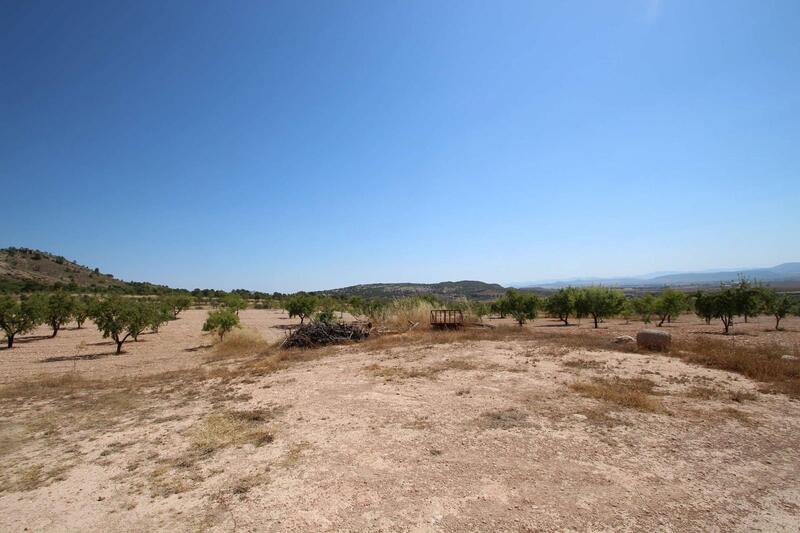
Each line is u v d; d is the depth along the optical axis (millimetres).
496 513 4039
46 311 26766
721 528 3766
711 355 11516
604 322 32531
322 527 3906
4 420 8414
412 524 3896
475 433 6199
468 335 17344
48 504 4688
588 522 3852
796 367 9812
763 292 19141
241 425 7066
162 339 26531
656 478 4723
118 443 6637
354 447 5848
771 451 5469
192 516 4223
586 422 6551
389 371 10836
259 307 68750
